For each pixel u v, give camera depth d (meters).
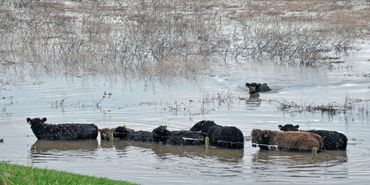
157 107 41.41
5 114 39.78
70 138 34.62
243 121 37.62
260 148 32.47
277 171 28.42
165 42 61.09
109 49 60.16
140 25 67.44
